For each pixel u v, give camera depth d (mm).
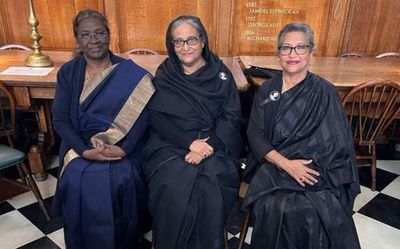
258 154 1496
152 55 2645
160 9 3135
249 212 1506
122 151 1571
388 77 2156
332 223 1332
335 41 3229
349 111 2102
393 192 2213
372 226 1896
